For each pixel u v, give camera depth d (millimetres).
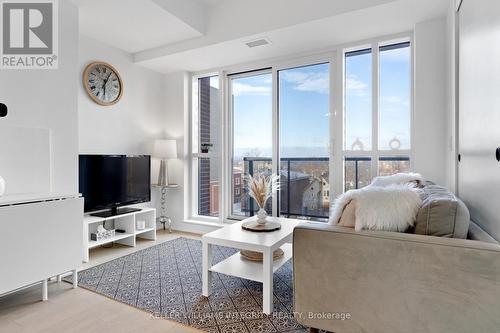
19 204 1994
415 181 2283
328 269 1460
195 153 4352
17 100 2297
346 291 1419
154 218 3744
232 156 4168
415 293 1263
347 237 1408
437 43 2676
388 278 1318
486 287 1136
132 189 3609
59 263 2215
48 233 2143
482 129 1443
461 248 1175
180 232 4176
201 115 4398
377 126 3115
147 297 2168
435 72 2682
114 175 3396
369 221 1421
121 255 3133
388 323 1324
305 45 3311
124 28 3135
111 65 3594
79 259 2365
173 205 4328
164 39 3428
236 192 4145
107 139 3566
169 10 2820
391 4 2438
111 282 2439
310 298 1513
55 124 2525
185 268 2752
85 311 1980
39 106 2422
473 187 1641
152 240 3730
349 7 2578
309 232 1503
